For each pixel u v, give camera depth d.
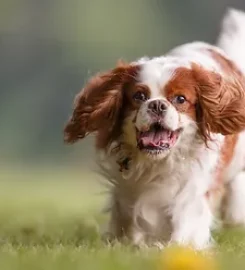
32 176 31.56
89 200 21.53
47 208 18.47
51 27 42.50
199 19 42.88
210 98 10.77
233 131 11.01
